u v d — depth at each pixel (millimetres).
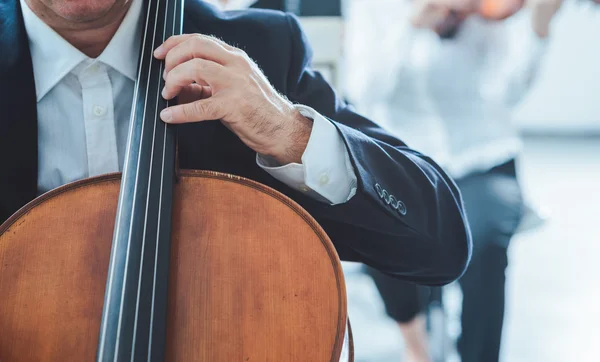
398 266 1206
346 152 1072
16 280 906
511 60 2393
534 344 2787
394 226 1121
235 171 1164
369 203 1103
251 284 923
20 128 1068
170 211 939
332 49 2535
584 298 3258
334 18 2527
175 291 909
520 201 2256
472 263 2188
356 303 3068
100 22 1078
